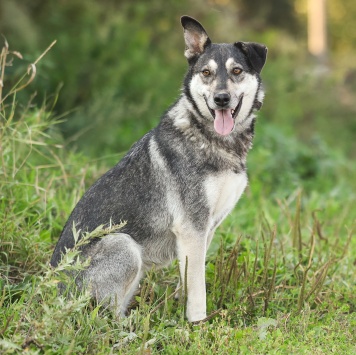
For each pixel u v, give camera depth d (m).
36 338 7.16
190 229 8.92
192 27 9.54
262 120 23.48
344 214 14.84
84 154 16.23
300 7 47.91
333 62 41.22
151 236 9.20
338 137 27.50
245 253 10.59
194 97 9.17
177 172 8.98
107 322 8.25
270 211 14.38
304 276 9.35
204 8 27.81
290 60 30.67
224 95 8.88
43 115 12.43
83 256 8.94
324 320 9.19
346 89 33.44
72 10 22.05
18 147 11.80
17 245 9.70
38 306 8.09
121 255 8.85
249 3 43.53
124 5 24.45
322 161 19.67
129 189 9.18
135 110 18.95
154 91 20.59
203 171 8.91
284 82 26.94
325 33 45.66
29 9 21.61
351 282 10.64
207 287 9.93
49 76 18.42
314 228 11.62
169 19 25.80
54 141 13.73
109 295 8.84
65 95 18.88
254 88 9.43
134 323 8.41
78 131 16.91
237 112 9.27
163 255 9.41
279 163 18.08
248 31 31.86
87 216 9.23
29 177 11.55
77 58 20.19
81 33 21.23
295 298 9.67
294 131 26.25
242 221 13.07
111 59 21.31
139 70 21.52
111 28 21.89
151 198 9.09
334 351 7.98
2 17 18.84
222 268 9.59
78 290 8.84
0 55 9.95
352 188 18.98
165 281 9.95
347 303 9.98
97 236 8.34
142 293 8.65
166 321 8.50
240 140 9.29
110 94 17.91
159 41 25.05
